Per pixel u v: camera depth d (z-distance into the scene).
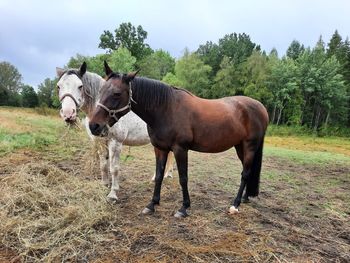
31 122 14.70
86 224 3.32
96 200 3.94
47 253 2.83
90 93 4.20
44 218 3.29
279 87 39.00
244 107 4.02
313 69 38.59
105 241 3.12
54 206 3.60
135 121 4.66
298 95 38.62
